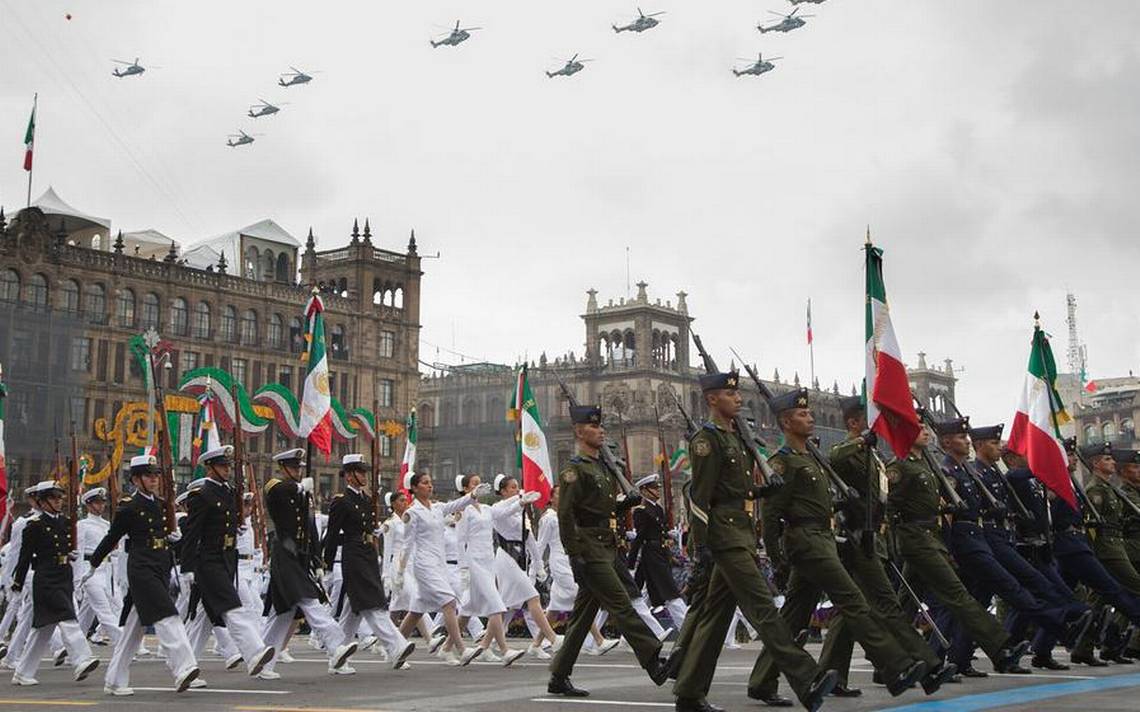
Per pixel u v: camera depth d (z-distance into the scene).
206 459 16.61
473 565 19.97
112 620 23.69
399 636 18.08
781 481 12.12
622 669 18.20
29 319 73.94
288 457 17.38
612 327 114.81
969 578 16.02
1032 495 17.98
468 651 19.56
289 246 96.19
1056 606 16.33
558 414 111.75
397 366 98.69
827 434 92.69
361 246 96.94
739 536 11.84
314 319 21.22
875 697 13.38
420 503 20.19
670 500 30.05
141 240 96.69
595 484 13.83
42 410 73.50
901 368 14.33
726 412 12.22
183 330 83.81
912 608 15.57
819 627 26.03
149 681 17.42
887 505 14.95
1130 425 124.75
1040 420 18.36
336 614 24.95
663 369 115.38
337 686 15.64
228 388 63.88
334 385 93.38
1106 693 13.29
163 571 15.58
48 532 17.64
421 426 115.12
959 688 14.17
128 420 72.69
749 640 26.41
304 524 17.41
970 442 18.19
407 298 100.44
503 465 107.81
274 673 16.72
